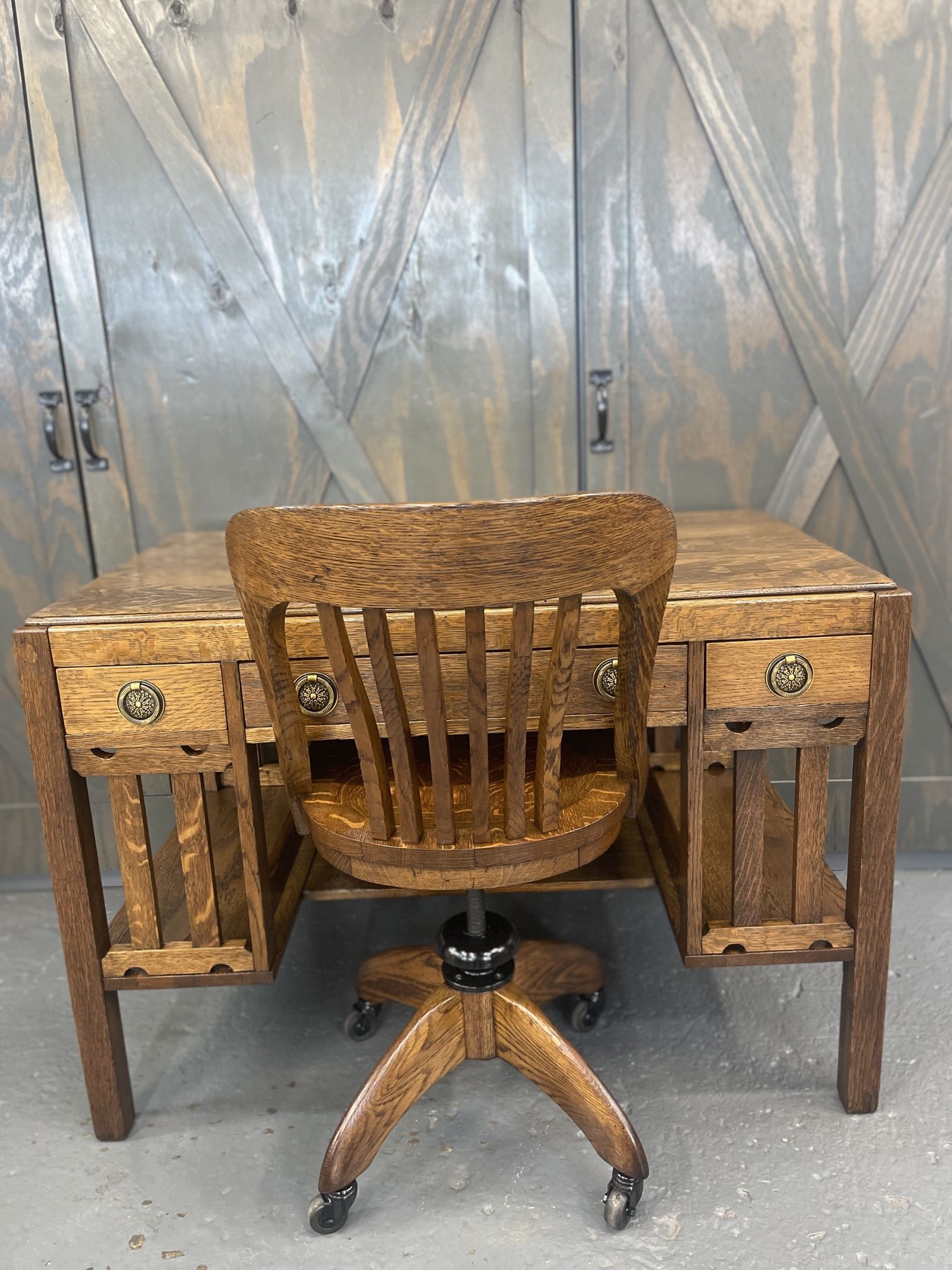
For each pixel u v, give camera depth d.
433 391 1.92
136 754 1.29
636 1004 1.71
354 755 1.42
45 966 1.88
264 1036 1.66
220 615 1.25
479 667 0.99
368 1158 1.24
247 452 1.95
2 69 1.77
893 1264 1.16
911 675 2.05
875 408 1.93
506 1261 1.19
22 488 1.97
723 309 1.88
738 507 1.98
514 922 2.00
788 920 1.39
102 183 1.82
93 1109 1.40
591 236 1.84
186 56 1.78
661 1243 1.20
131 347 1.90
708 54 1.77
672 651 1.27
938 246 1.85
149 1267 1.20
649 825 1.75
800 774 1.33
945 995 1.68
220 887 1.56
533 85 1.78
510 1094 1.49
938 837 2.11
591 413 1.92
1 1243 1.24
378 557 0.92
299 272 1.87
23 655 1.25
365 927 2.00
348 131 1.80
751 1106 1.44
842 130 1.81
